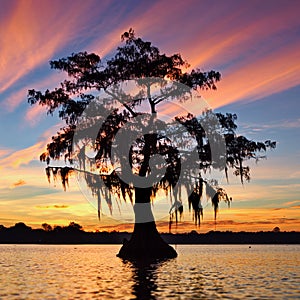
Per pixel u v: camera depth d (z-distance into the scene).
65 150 34.94
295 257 55.38
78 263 41.66
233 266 35.41
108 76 36.16
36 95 36.34
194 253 73.19
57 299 17.33
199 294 18.47
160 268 30.08
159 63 36.53
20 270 32.69
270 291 19.39
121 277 24.97
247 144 36.12
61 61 36.75
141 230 34.59
